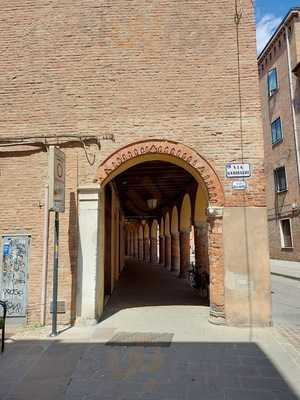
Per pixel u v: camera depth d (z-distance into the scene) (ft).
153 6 31.19
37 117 30.22
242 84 29.60
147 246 119.24
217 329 25.86
